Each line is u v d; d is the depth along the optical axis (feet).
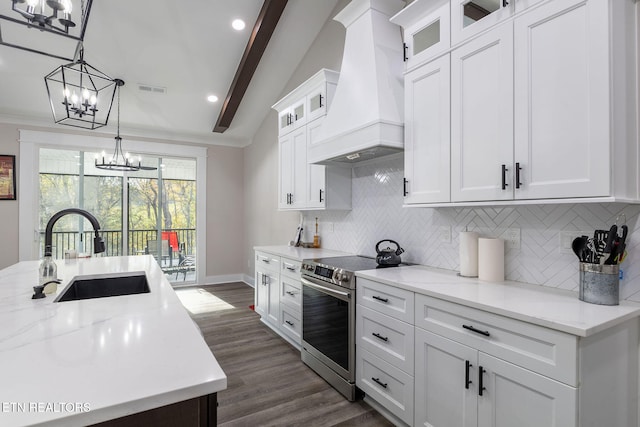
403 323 6.16
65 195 15.97
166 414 2.48
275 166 16.35
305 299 9.26
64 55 11.81
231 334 11.39
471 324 4.99
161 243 18.29
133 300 4.85
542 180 4.86
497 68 5.45
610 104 4.21
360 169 10.43
